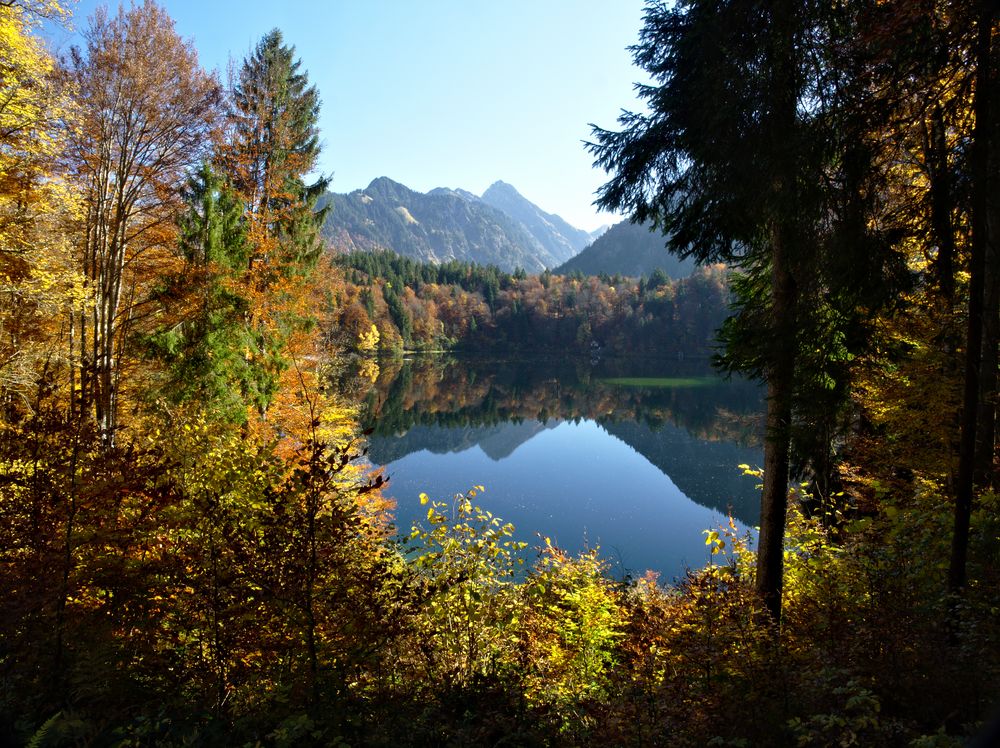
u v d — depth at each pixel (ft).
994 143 16.97
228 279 46.24
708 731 13.65
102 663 12.71
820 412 20.67
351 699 13.61
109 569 14.14
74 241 44.09
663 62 22.30
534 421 150.10
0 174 36.76
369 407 152.35
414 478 89.51
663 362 346.33
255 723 12.36
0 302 37.70
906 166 20.71
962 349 25.62
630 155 23.47
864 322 20.44
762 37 19.13
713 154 20.76
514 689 16.17
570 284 444.96
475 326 414.62
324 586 14.32
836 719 11.75
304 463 14.47
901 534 25.54
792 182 18.79
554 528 66.23
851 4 17.88
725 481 87.10
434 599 18.62
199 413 24.57
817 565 25.95
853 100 18.70
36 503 13.73
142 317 48.75
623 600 26.61
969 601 17.98
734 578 20.42
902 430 28.78
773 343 21.17
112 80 41.11
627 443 118.11
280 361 51.98
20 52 34.47
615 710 14.90
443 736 13.01
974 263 18.31
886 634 16.29
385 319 337.72
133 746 10.93
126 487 14.69
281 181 55.06
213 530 14.75
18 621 12.44
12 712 11.50
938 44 16.52
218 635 13.44
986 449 26.50
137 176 45.83
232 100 52.75
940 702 13.38
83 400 15.83
